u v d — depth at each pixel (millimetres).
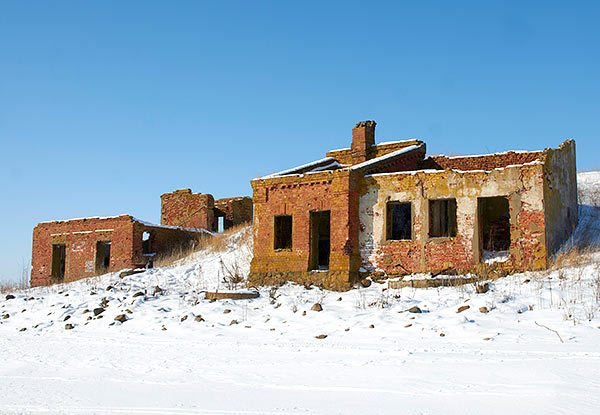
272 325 17578
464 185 23109
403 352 12555
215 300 21891
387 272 24078
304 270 25297
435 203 24609
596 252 22312
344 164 31234
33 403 9859
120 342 16672
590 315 14539
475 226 22672
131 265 36625
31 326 21203
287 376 11047
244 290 23031
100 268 38188
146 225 38344
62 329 20031
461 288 19516
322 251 29219
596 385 8938
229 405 9109
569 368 10164
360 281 24141
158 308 21047
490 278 21375
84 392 10648
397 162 27781
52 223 40312
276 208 26609
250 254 31266
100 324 20047
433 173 23766
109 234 37844
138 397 10023
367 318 16938
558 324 14211
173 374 11891
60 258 40969
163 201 49281
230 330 17375
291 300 20641
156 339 16844
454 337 14078
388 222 24797
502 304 16812
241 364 12453
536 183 21859
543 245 21391
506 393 8797
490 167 27359
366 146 30312
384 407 8469
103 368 12961
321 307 18750
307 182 25828
